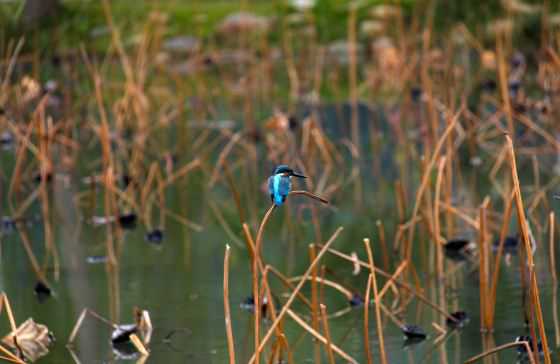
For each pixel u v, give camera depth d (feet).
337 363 28.30
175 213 45.44
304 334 30.76
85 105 65.82
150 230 42.98
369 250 25.93
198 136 60.59
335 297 34.12
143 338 30.63
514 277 35.06
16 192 48.47
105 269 37.88
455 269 36.37
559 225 40.24
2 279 37.04
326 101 69.56
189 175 52.06
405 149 55.11
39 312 33.35
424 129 55.47
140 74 57.62
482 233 30.42
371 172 51.03
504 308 32.17
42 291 35.27
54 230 43.32
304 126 53.16
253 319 32.12
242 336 30.63
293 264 37.47
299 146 56.24
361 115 64.44
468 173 49.88
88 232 42.98
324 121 63.21
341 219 43.37
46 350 29.96
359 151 55.52
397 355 28.71
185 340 30.35
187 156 55.98
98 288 35.60
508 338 29.68
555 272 35.06
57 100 66.64
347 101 69.15
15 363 28.45
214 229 42.83
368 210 44.42
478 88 65.46
